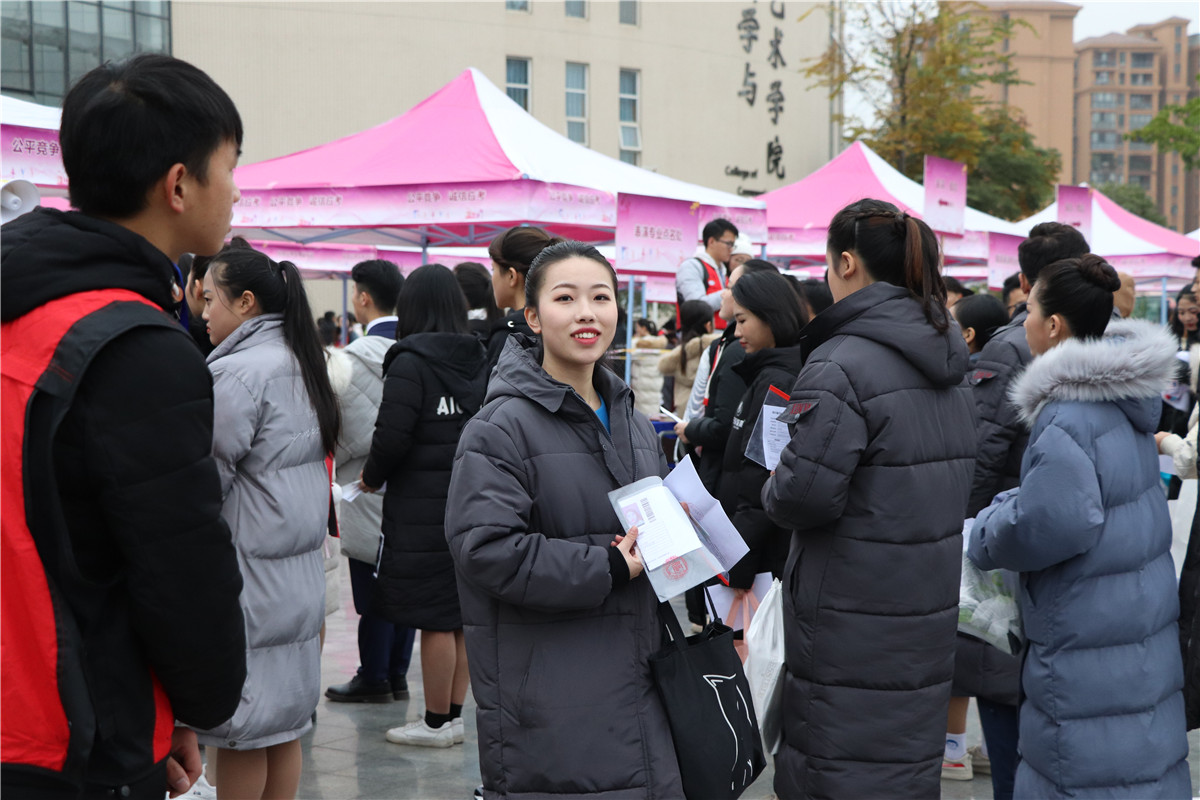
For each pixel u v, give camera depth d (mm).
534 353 2410
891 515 2736
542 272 2355
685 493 2410
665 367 6973
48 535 1462
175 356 1510
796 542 2902
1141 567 2668
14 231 1529
